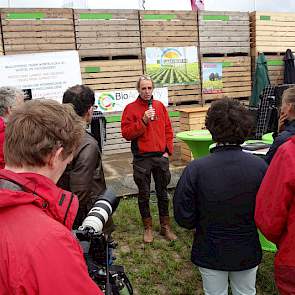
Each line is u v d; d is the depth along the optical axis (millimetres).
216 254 2061
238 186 1991
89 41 7148
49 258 916
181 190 2104
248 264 2066
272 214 1777
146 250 3912
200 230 2129
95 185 2357
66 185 2184
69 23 6973
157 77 7730
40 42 6781
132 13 7426
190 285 3242
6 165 1105
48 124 1079
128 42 7445
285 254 1816
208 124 2088
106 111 7391
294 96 2359
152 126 3924
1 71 6375
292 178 1688
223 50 8289
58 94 6770
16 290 893
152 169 4035
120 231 4383
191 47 7965
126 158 7230
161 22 7656
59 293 905
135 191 5582
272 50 8727
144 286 3256
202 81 8141
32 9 6688
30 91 6043
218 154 2066
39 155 1063
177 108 7961
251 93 8625
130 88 7543
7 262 918
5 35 6539
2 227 963
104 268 1378
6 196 963
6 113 2775
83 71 7156
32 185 1035
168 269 3518
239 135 2035
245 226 2043
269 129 5578
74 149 1185
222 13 8195
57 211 1057
